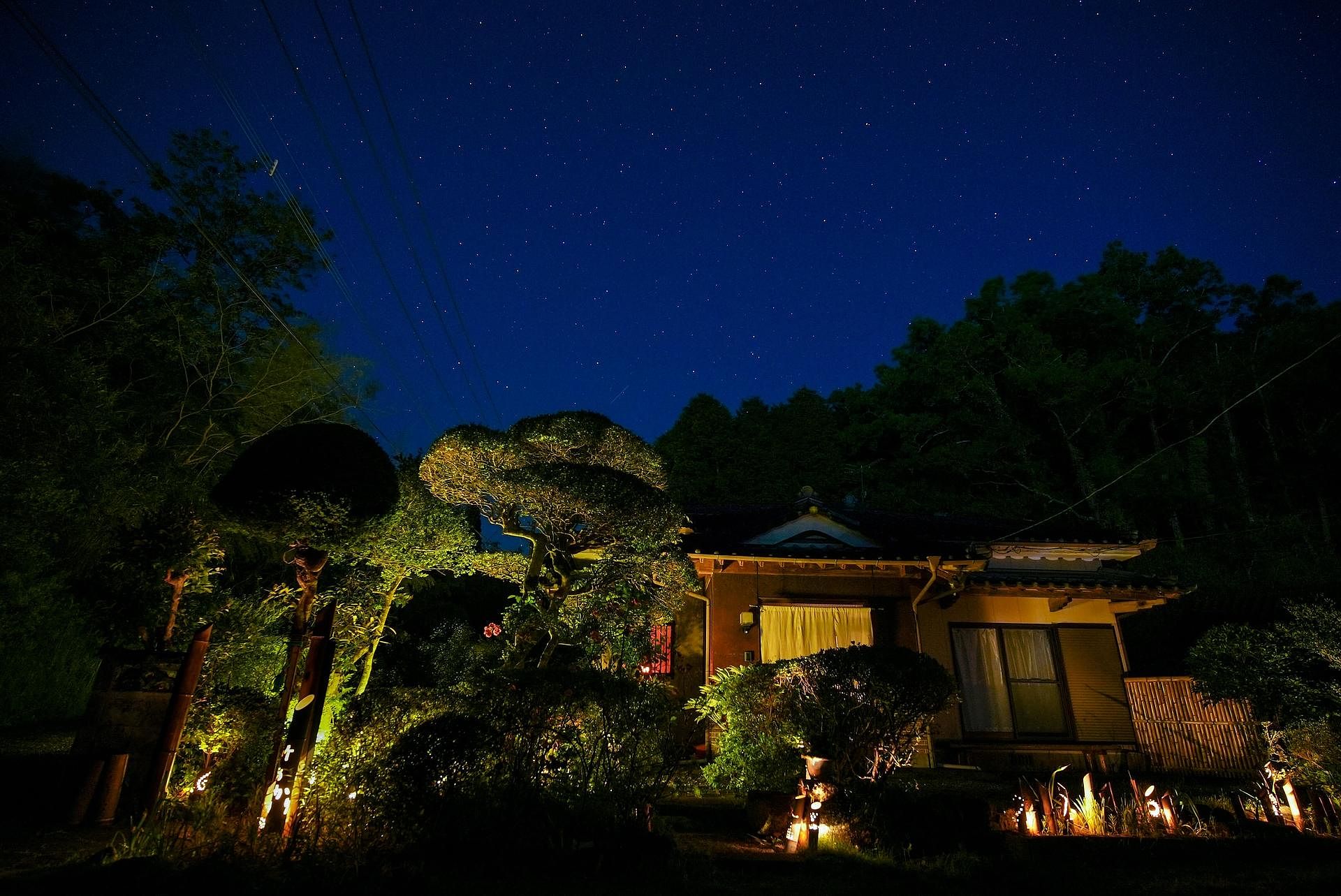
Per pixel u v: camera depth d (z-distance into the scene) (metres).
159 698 5.72
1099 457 24.11
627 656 8.55
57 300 12.80
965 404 27.59
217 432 14.91
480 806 4.90
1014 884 5.18
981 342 27.72
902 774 9.78
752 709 7.93
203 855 4.24
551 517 8.74
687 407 25.02
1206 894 5.04
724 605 11.59
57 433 9.21
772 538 12.71
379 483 6.01
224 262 14.86
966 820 6.24
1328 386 22.50
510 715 5.46
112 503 9.70
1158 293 28.19
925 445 27.09
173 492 10.80
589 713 5.75
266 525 5.53
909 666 7.44
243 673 6.50
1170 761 11.59
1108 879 5.38
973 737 11.52
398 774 4.90
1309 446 22.44
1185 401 24.17
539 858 4.79
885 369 29.36
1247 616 14.80
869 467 25.58
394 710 5.69
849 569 11.74
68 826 4.91
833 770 6.88
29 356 9.25
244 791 5.52
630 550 8.55
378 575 8.17
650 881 4.73
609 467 8.85
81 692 9.58
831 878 5.20
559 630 8.52
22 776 5.80
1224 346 27.36
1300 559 19.22
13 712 8.53
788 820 6.29
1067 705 11.90
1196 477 22.77
